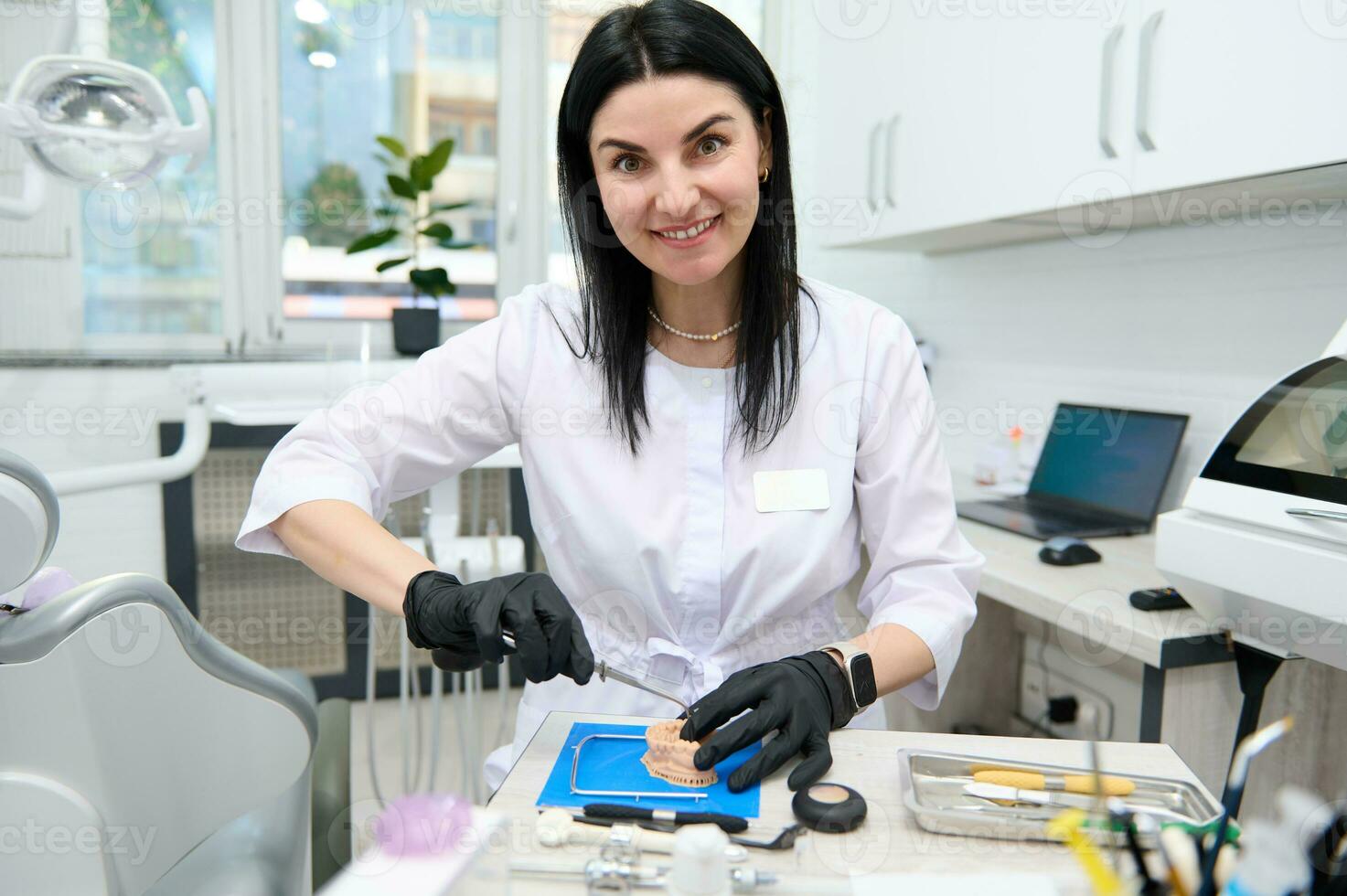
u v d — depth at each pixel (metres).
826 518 0.96
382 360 2.37
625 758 0.69
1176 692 1.12
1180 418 1.60
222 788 0.68
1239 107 1.15
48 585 0.70
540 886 0.53
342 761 0.86
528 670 0.74
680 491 0.97
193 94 1.15
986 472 2.08
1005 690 1.84
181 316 2.59
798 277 0.98
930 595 0.94
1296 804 0.48
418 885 0.44
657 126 0.80
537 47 2.76
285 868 0.66
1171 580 1.04
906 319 2.46
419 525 2.59
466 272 2.83
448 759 2.08
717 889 0.50
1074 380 1.89
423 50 2.70
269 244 2.63
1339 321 1.37
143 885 0.66
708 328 0.98
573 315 1.03
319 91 2.63
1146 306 1.71
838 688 0.76
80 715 0.60
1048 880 0.52
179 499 2.39
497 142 2.78
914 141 1.83
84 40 1.10
